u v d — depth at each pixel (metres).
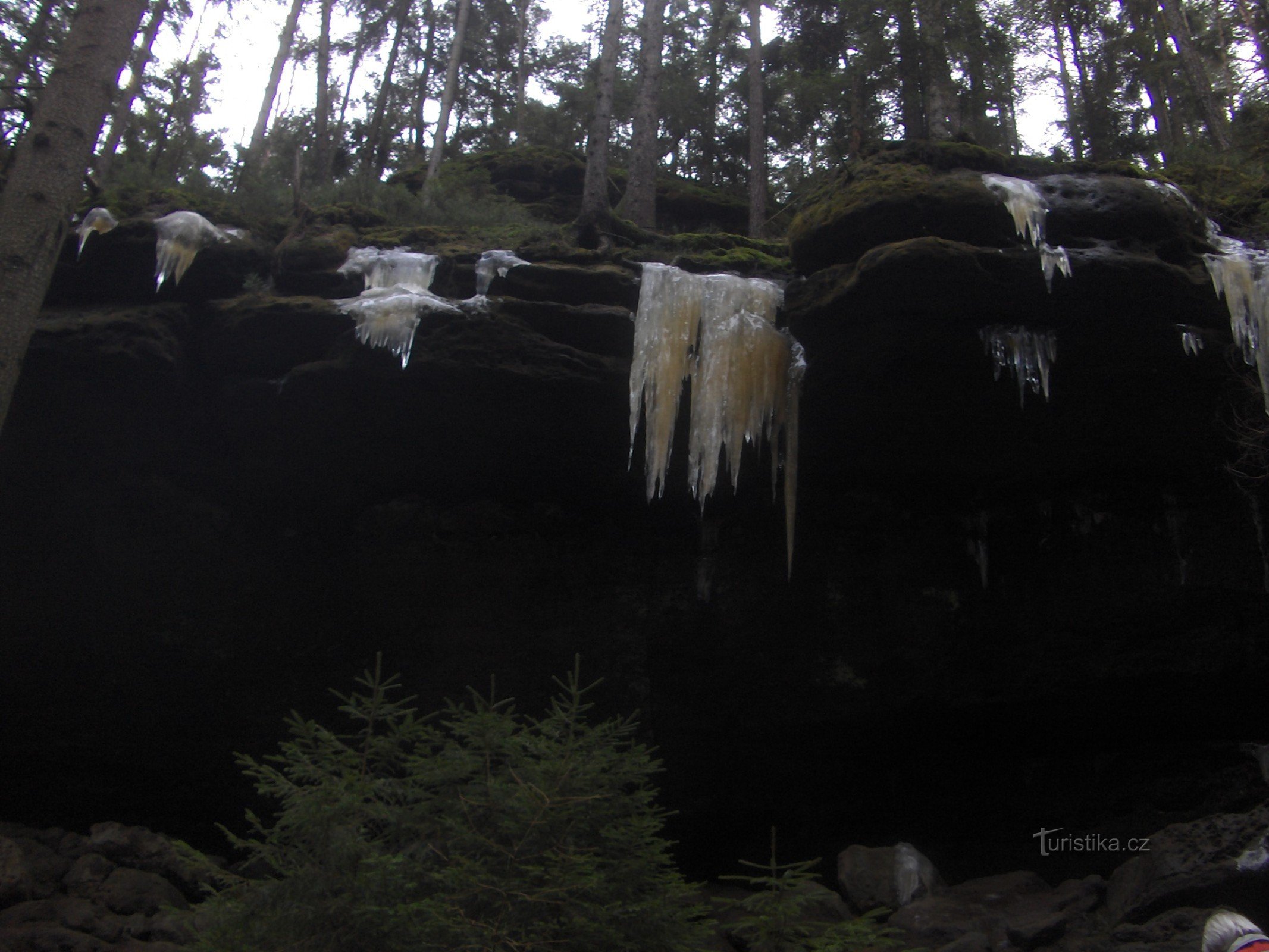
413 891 4.56
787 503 9.83
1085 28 18.03
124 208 10.17
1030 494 11.23
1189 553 10.93
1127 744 11.67
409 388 9.86
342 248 10.50
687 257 10.97
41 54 10.95
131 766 10.88
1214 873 7.90
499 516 11.16
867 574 11.29
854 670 11.17
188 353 9.91
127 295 9.95
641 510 11.39
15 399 9.73
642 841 5.06
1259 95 13.95
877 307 9.11
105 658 10.70
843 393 10.02
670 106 22.52
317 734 5.23
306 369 9.71
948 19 14.46
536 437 10.47
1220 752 11.07
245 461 10.53
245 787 10.91
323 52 19.11
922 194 9.05
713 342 9.92
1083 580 11.13
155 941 8.03
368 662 11.04
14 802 10.84
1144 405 9.97
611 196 17.61
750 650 11.27
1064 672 11.16
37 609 10.52
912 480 11.17
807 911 8.54
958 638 11.18
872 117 16.28
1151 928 7.71
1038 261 8.80
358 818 4.82
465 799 4.87
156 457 10.42
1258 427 9.74
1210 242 9.57
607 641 11.16
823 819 11.41
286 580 11.01
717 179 23.39
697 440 9.75
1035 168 9.89
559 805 4.84
